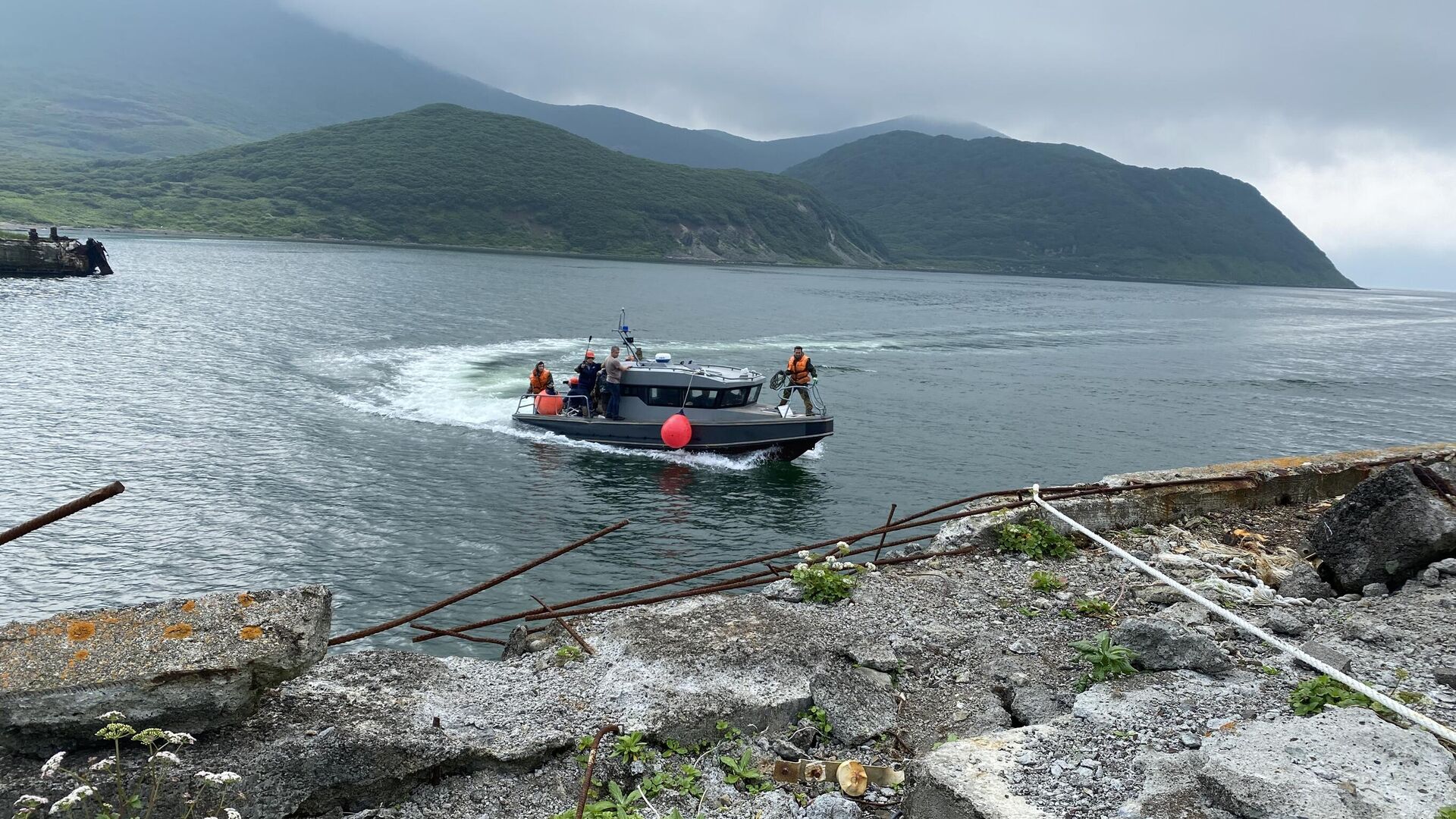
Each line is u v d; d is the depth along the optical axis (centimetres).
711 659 616
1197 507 1066
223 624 464
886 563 915
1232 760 424
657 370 3047
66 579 1661
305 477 2414
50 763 388
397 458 2697
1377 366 6669
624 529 2183
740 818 472
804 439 2969
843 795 498
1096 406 4253
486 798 477
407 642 1488
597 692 571
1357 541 842
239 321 5381
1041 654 679
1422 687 577
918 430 3531
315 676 551
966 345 6844
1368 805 385
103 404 3023
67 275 7294
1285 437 3712
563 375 4281
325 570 1789
